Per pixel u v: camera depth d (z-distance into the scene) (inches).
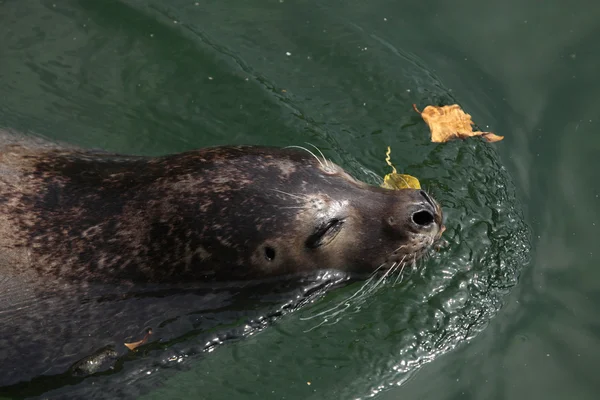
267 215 408.5
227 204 406.0
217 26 624.1
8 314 394.9
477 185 538.3
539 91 583.2
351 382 440.5
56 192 418.3
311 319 464.1
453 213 521.3
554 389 434.9
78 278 408.5
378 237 427.5
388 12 640.4
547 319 469.4
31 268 402.9
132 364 417.7
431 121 571.8
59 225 409.1
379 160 550.6
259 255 416.5
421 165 550.0
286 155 431.5
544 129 561.6
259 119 570.3
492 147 557.6
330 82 597.3
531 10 635.5
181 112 568.7
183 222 405.4
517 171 543.5
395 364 450.0
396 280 467.5
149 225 406.9
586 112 566.3
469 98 583.5
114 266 410.0
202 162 417.7
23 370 398.3
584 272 490.3
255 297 434.9
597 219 514.6
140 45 606.5
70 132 537.6
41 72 575.8
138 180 418.0
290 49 614.5
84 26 613.0
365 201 429.4
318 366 446.9
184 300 426.0
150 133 552.4
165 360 426.9
